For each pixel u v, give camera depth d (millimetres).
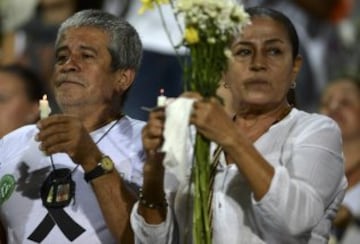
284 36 7285
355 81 11047
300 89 12883
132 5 12336
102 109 7934
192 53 6910
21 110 10562
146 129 6828
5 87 10562
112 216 7492
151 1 7043
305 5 13328
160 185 7168
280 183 6812
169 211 7270
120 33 7953
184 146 6668
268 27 7258
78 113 7898
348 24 13656
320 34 13359
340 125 10930
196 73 6902
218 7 6840
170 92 11609
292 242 7012
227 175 7219
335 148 7191
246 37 7254
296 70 7477
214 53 6895
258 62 7223
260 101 7254
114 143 7891
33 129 8141
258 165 6773
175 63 11648
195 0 6848
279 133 7273
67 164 7852
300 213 6863
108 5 12766
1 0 13914
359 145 10836
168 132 6664
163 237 7254
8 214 7887
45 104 7305
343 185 7320
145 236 7246
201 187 6996
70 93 7824
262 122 7355
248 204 7148
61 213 7750
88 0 12984
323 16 13406
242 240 7121
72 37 7891
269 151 7230
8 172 7949
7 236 7953
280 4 13273
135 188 7742
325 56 13320
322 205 7008
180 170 6703
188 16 6859
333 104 11016
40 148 7395
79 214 7730
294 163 7070
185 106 6680
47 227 7742
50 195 7789
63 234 7715
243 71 7258
